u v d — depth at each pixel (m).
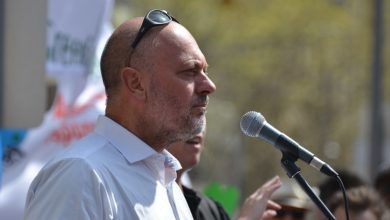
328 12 40.56
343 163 42.97
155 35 5.02
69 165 4.70
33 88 6.43
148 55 5.00
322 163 5.59
